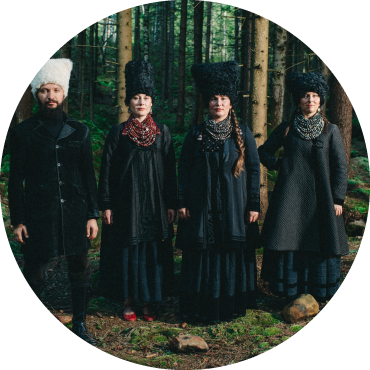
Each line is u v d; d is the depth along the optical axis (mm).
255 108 4289
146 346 2852
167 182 3201
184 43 13344
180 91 13477
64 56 9953
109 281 3168
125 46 4887
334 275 3154
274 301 3457
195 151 3125
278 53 7953
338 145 3102
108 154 3094
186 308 3143
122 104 4957
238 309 3109
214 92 2971
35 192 2721
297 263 3168
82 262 2891
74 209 2791
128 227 3064
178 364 2643
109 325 3150
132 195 3057
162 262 3172
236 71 3020
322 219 3098
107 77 19750
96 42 17391
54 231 2729
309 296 3146
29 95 7164
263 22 4188
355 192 6176
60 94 2773
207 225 3020
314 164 3100
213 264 3037
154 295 3123
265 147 3287
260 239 3232
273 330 2961
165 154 3193
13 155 2688
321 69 7891
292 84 3150
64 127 2797
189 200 3115
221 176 3037
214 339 2941
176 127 13375
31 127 2717
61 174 2750
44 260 2814
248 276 3123
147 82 3027
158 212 3127
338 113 6383
